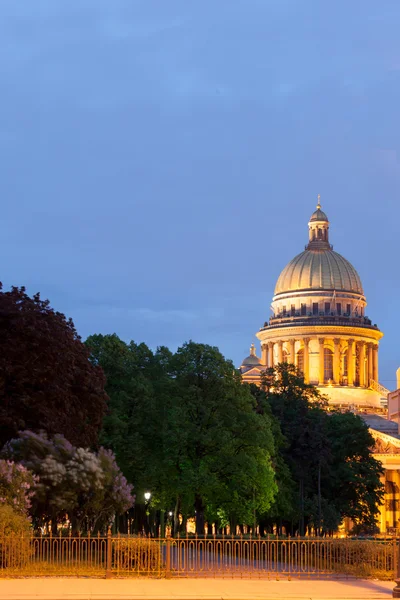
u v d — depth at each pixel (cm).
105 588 7894
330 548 9612
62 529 11738
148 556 8888
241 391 16875
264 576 9038
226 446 15988
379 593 8044
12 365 12850
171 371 17338
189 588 8050
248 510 16175
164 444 16038
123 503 11281
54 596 7381
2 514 9056
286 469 19400
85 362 14150
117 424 16188
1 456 11231
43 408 12694
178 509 17350
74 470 10831
